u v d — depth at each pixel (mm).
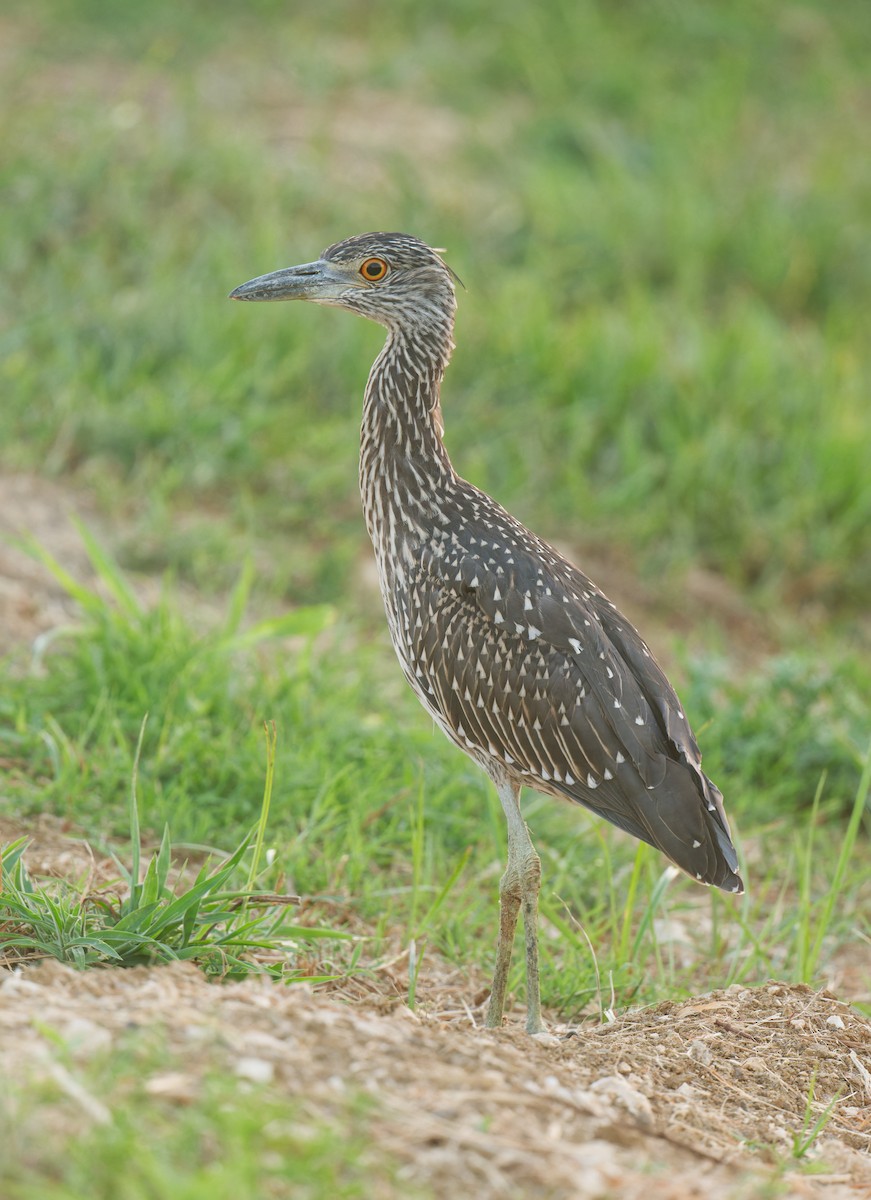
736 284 20469
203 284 17328
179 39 23641
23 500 14422
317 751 10922
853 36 27297
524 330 17484
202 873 7980
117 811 10078
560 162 22172
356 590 14555
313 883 9789
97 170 18516
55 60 22391
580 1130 6277
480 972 9406
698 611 15695
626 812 8516
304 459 15586
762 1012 8258
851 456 16781
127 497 14812
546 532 15883
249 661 12156
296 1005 6707
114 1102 5496
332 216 19297
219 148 19672
